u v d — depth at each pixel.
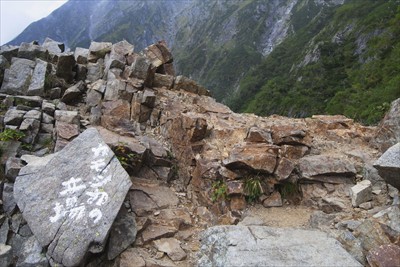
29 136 7.62
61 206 5.52
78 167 6.04
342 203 6.44
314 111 54.09
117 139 7.60
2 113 8.27
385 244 4.88
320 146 8.18
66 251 4.99
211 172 7.16
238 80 132.12
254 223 6.17
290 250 5.02
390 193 6.21
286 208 6.80
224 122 8.93
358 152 7.77
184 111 9.49
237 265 4.74
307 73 69.06
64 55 10.09
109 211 5.39
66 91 9.42
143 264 5.25
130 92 9.42
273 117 10.60
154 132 9.06
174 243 5.78
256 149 7.07
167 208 6.70
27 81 9.57
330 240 5.26
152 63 10.62
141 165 7.47
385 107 11.80
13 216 5.98
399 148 5.29
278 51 101.50
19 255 5.32
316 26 102.12
